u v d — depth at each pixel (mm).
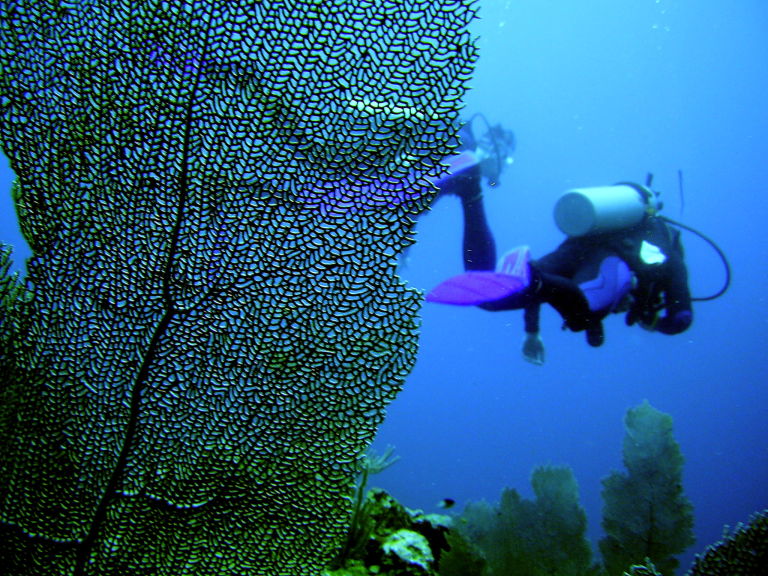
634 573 2127
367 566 3184
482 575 2758
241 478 2123
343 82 1822
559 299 5430
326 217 1925
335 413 2100
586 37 39656
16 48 1948
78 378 2082
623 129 45938
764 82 41562
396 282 1972
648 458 2865
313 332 2023
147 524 2131
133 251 1983
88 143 1945
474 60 1740
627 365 51250
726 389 48438
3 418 2117
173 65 1870
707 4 36000
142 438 2074
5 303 2111
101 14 1901
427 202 1873
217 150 1894
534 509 2812
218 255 1962
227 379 2049
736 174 46906
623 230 5695
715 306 48031
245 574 2209
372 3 1774
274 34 1820
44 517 2133
